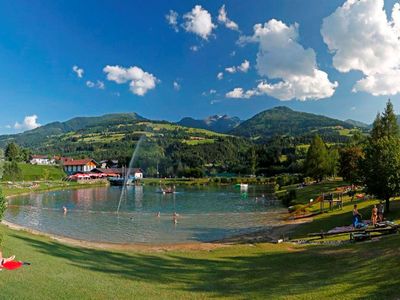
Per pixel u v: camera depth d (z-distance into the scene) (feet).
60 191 399.85
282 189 372.17
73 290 53.01
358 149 240.32
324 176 354.33
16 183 418.10
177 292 55.88
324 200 188.96
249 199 297.74
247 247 106.42
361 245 80.69
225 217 190.08
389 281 50.52
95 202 279.08
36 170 543.80
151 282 62.49
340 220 136.36
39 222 176.04
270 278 63.41
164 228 158.61
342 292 49.37
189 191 399.24
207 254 97.66
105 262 81.05
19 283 53.42
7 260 54.29
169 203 270.87
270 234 136.26
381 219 118.11
